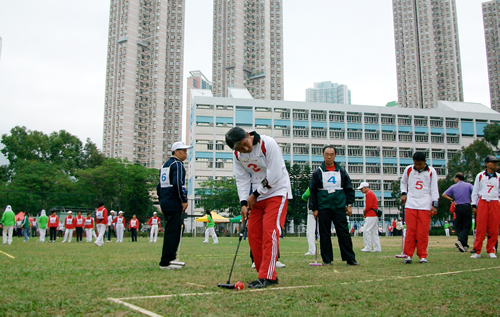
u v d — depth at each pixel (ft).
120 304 10.59
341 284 14.17
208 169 234.99
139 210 191.31
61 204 111.96
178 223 20.40
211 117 240.12
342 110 257.14
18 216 99.35
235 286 13.19
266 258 14.30
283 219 14.93
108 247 46.29
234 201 168.45
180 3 402.72
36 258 26.53
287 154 246.47
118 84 339.16
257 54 404.98
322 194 23.03
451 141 266.77
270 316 9.53
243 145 14.47
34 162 191.52
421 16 456.04
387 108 262.47
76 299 11.24
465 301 11.34
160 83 345.31
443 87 446.19
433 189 23.49
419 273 17.52
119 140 329.31
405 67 459.32
